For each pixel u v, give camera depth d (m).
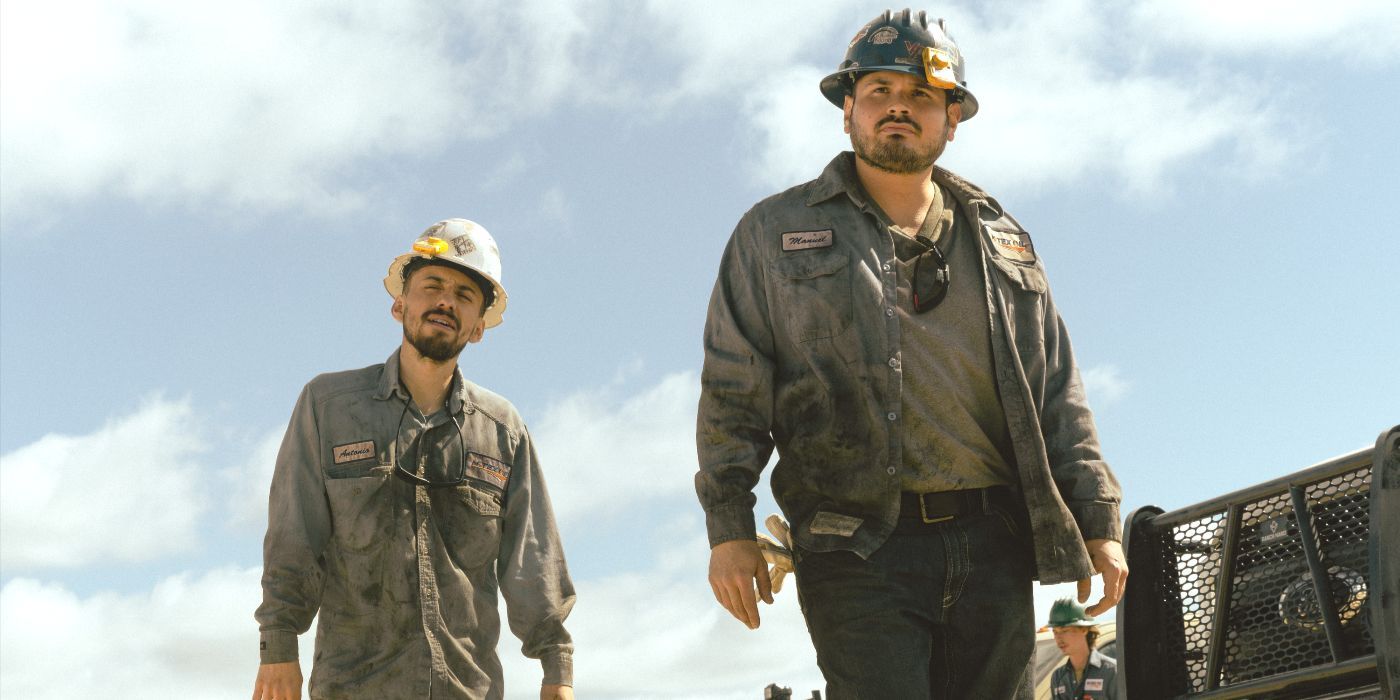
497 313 4.50
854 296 3.21
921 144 3.25
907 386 3.19
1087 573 3.20
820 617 3.19
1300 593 2.92
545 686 4.25
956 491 3.19
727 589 3.18
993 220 3.39
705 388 3.34
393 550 4.14
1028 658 3.27
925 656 3.13
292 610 4.05
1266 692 2.93
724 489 3.25
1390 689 2.56
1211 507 3.11
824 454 3.21
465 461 4.29
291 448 4.19
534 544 4.37
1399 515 2.59
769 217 3.35
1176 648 3.18
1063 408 3.35
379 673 4.07
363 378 4.29
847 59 3.33
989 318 3.25
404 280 4.43
